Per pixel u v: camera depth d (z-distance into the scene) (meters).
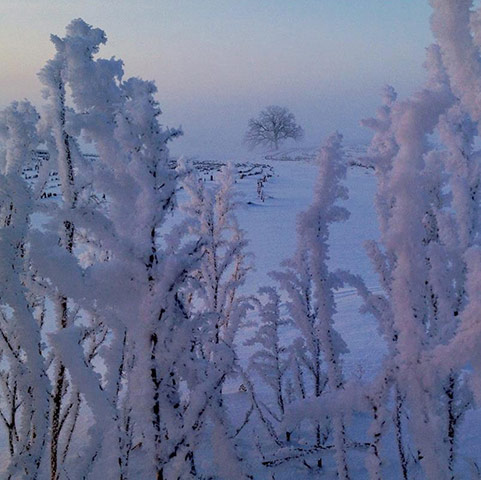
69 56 1.32
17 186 1.42
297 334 4.68
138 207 1.22
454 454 1.23
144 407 1.18
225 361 1.30
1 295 1.41
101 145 1.31
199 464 2.26
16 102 1.79
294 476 2.18
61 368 1.62
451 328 1.14
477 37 0.80
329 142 1.66
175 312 1.27
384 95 1.65
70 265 1.14
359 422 2.74
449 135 1.30
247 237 12.89
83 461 1.48
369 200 20.84
